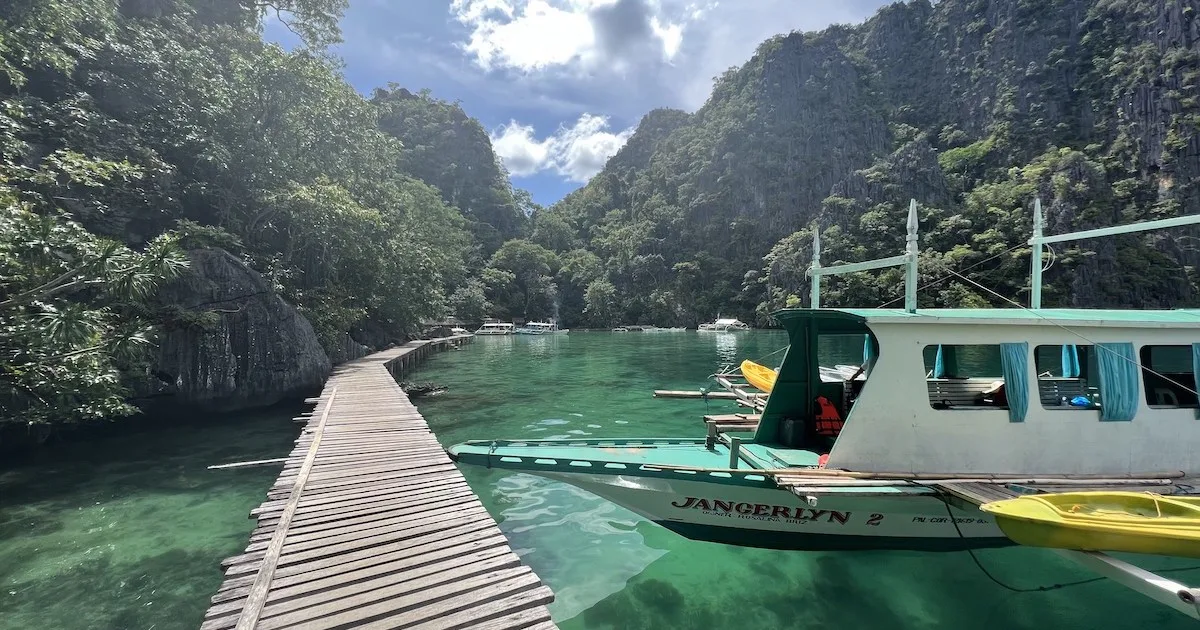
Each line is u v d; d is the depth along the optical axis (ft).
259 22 80.33
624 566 19.74
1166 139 187.01
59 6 41.29
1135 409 18.60
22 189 39.37
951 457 18.43
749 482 18.34
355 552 15.40
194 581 18.70
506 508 25.30
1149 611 16.63
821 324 23.99
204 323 45.75
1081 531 13.55
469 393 59.57
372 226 78.89
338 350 67.77
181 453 34.32
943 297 157.48
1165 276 163.02
